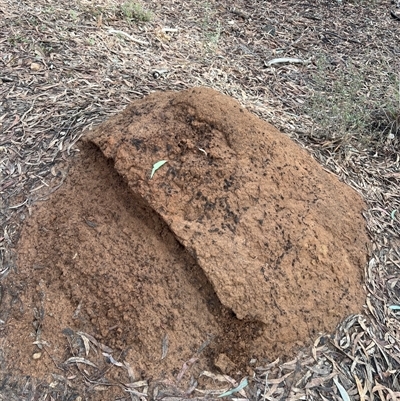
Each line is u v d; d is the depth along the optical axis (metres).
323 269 1.26
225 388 1.11
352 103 2.09
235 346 1.14
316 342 1.21
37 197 1.35
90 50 2.10
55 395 1.08
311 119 2.05
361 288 1.33
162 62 2.23
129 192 1.23
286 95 2.24
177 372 1.11
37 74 1.84
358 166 1.80
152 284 1.15
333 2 3.22
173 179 1.20
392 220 1.58
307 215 1.28
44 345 1.13
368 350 1.22
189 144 1.23
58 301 1.17
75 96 1.75
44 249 1.24
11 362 1.12
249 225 1.19
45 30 2.12
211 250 1.14
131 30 2.43
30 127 1.58
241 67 2.39
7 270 1.23
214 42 2.53
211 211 1.19
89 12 2.43
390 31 2.95
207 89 1.36
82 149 1.40
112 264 1.17
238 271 1.14
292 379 1.14
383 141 1.97
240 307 1.13
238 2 3.06
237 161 1.24
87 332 1.14
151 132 1.25
